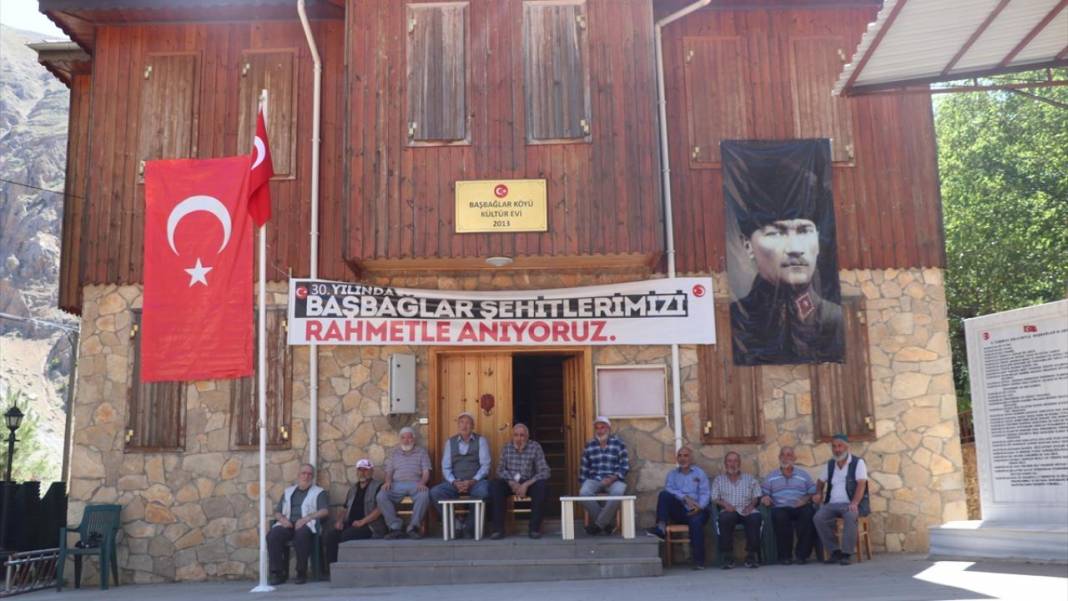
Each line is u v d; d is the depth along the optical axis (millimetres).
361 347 11172
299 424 11000
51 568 10773
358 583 9391
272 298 11227
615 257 10750
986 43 9102
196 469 10906
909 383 11062
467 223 10523
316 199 11320
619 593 8055
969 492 16516
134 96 11609
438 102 10766
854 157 11461
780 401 11023
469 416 10602
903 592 7395
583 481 10336
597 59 10836
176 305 10969
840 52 11641
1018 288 18781
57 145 79375
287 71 11656
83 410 11023
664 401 11008
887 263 11273
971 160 19125
